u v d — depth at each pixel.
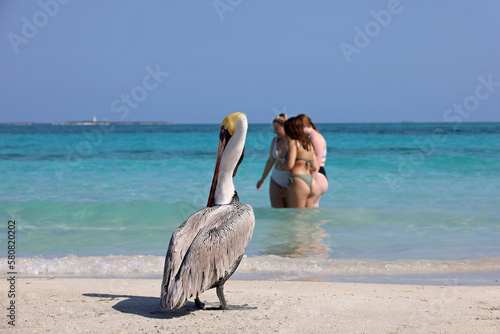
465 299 4.56
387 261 6.47
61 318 3.81
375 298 4.59
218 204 4.48
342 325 3.69
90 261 6.40
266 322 3.77
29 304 4.23
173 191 13.05
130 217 9.66
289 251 7.07
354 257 6.72
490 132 59.19
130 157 24.84
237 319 3.86
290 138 9.89
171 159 23.20
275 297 4.64
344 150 30.72
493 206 10.55
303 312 4.08
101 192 12.83
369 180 15.18
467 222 9.01
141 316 3.92
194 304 4.40
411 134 60.19
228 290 5.01
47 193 12.61
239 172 16.39
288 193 10.09
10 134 56.12
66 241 7.81
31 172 17.55
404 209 10.26
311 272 5.97
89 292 4.76
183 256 3.73
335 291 4.93
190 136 50.38
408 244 7.48
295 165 9.95
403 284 5.35
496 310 4.14
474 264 6.27
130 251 7.17
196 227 3.94
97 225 9.00
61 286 5.01
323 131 81.25
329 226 8.79
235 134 4.46
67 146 34.34
